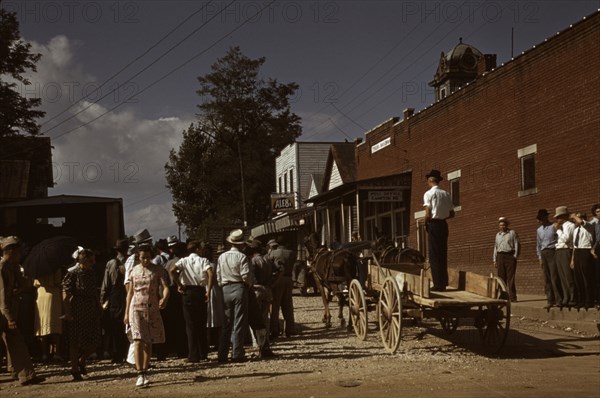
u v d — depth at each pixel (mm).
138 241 13305
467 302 12617
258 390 9984
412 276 13477
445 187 30703
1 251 11875
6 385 11305
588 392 9312
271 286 16328
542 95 23406
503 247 20969
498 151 26250
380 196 33188
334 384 10219
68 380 11578
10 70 43375
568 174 22016
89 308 11703
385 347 13984
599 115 20594
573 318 17172
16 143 43562
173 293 13672
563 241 17766
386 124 37094
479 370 11273
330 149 45844
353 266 17406
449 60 40000
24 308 13156
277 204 53000
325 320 18578
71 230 22078
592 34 20828
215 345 15359
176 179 80812
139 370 10641
